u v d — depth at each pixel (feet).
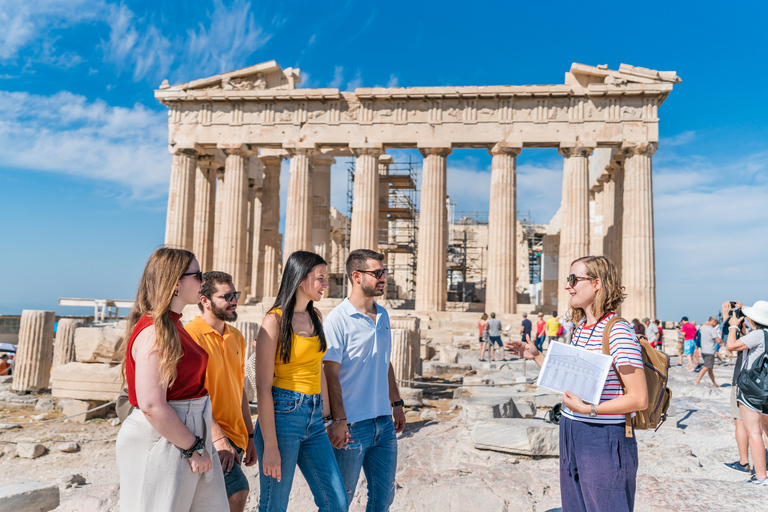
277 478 12.69
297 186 108.06
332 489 12.95
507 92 102.78
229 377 14.70
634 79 101.04
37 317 45.78
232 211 109.70
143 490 10.29
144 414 10.22
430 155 105.50
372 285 14.53
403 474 22.97
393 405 15.99
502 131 103.65
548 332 76.18
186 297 11.19
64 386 38.68
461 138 104.53
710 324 49.55
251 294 126.62
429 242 103.19
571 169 101.91
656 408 12.34
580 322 13.74
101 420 37.32
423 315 99.25
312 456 13.20
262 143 109.50
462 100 105.50
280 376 13.20
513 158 104.22
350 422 14.02
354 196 106.83
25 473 26.86
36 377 45.14
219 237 117.91
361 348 14.33
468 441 27.50
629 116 101.71
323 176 125.18
